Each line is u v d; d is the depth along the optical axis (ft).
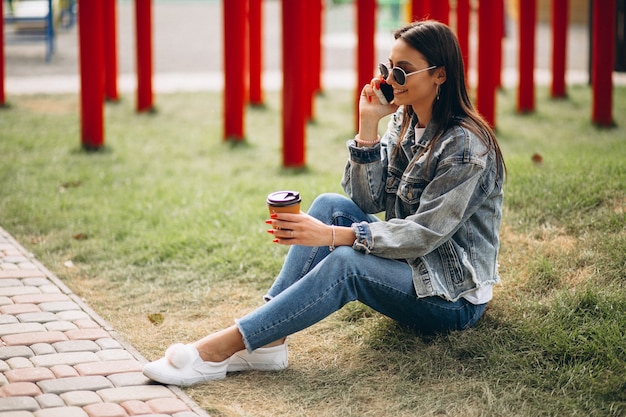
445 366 13.99
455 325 14.51
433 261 14.05
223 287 18.42
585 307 15.15
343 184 15.55
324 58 59.11
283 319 13.57
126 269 19.60
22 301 17.34
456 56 13.74
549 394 13.07
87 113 30.89
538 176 21.77
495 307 15.62
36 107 39.37
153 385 13.69
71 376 13.92
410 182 14.11
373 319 16.08
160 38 67.87
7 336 15.47
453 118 13.92
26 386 13.48
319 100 42.57
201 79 49.37
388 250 13.60
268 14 87.56
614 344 13.82
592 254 16.97
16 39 64.85
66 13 77.00
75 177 27.12
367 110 14.69
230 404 13.23
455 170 13.53
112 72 41.06
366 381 13.92
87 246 21.02
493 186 14.02
